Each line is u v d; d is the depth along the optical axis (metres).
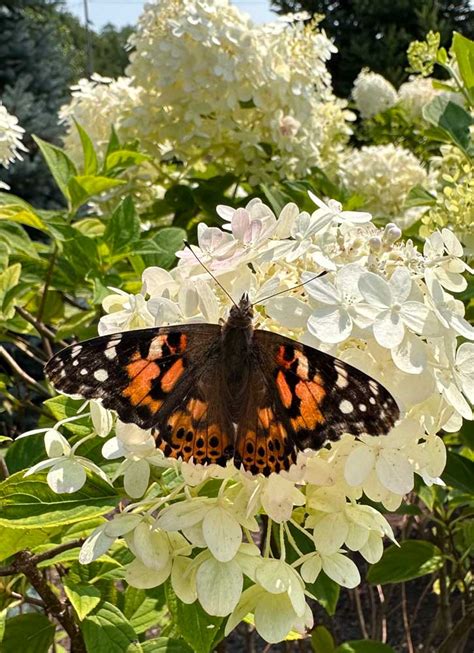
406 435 0.10
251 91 0.27
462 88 0.25
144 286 0.12
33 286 0.25
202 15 0.26
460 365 0.10
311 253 0.11
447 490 0.25
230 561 0.10
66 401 0.13
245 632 0.28
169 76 0.27
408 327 0.10
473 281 0.18
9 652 0.15
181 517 0.10
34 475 0.11
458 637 0.20
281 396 0.10
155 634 0.29
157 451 0.10
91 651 0.13
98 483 0.11
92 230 0.24
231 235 0.12
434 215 0.18
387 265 0.11
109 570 0.16
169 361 0.10
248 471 0.10
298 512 0.11
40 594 0.14
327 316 0.10
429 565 0.20
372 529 0.10
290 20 0.28
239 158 0.29
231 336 0.10
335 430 0.09
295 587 0.10
